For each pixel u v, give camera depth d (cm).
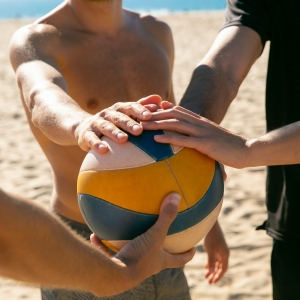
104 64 210
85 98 207
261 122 689
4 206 106
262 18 209
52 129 163
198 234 145
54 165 212
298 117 208
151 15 235
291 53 206
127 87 212
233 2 216
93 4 206
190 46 1536
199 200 140
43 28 202
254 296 324
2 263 110
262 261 361
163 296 204
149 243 134
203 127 150
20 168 565
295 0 202
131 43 218
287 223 216
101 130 143
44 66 189
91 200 140
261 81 960
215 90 190
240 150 152
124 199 135
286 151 158
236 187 487
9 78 1121
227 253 239
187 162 141
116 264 129
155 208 135
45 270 116
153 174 135
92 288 126
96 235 147
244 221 421
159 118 147
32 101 178
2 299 333
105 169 138
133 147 138
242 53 205
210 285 338
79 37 208
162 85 221
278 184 219
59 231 117
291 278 220
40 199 473
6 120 780
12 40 203
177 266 149
